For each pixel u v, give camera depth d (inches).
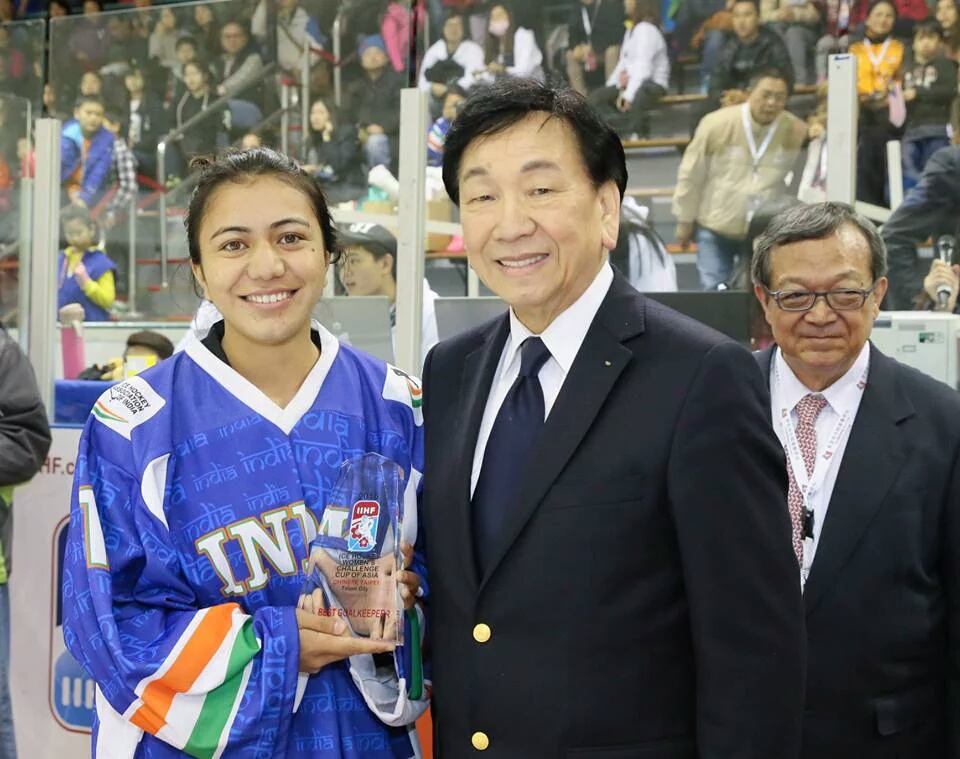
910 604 68.6
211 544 55.0
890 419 71.1
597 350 51.1
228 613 53.1
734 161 134.6
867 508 68.6
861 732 67.6
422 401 59.2
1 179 131.6
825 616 67.9
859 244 71.1
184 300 141.9
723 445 47.6
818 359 72.0
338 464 57.3
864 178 168.2
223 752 52.1
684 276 135.2
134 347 131.7
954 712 69.1
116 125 140.5
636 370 50.3
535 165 49.2
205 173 57.2
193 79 135.9
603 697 48.3
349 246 108.1
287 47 132.0
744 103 136.1
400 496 57.5
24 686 112.5
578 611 48.5
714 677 47.3
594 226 51.2
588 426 49.5
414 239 97.8
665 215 137.3
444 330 115.0
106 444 56.0
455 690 52.0
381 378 61.6
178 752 54.0
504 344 56.9
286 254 55.7
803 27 138.9
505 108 49.6
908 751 69.0
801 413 74.6
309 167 131.0
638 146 143.4
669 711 49.1
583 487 49.0
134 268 142.3
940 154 139.0
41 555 111.4
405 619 57.4
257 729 52.1
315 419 57.8
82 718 109.9
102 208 141.5
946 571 69.5
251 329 55.7
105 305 142.9
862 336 71.9
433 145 152.9
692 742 49.4
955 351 96.6
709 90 142.8
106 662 52.2
